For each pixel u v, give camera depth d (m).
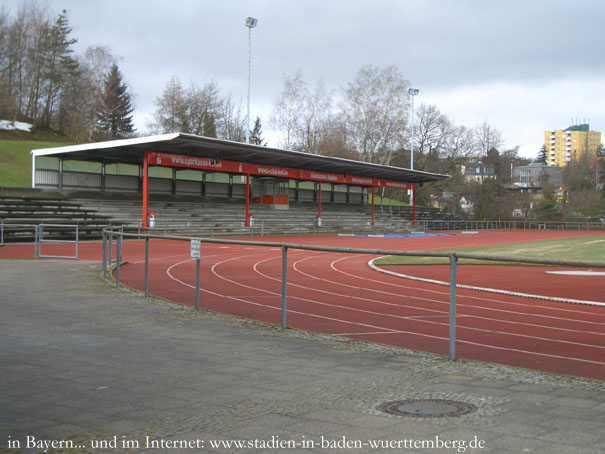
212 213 48.06
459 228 74.25
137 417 4.78
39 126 82.25
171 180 51.22
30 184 50.16
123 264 20.48
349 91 73.56
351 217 62.75
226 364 6.71
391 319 10.48
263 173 48.00
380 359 7.02
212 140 38.28
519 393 5.43
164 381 5.94
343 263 23.03
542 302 12.61
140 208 42.97
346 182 57.12
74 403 5.18
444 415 4.73
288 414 4.81
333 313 11.10
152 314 10.47
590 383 5.84
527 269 20.73
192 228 41.69
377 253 8.12
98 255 25.48
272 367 6.57
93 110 83.38
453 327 7.01
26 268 18.50
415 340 8.62
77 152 41.91
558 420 4.57
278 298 13.05
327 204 67.19
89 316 10.19
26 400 5.28
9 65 80.06
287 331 8.99
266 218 51.66
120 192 47.31
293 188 64.12
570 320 10.41
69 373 6.26
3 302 11.73
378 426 4.46
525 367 6.97
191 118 79.38
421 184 67.50
